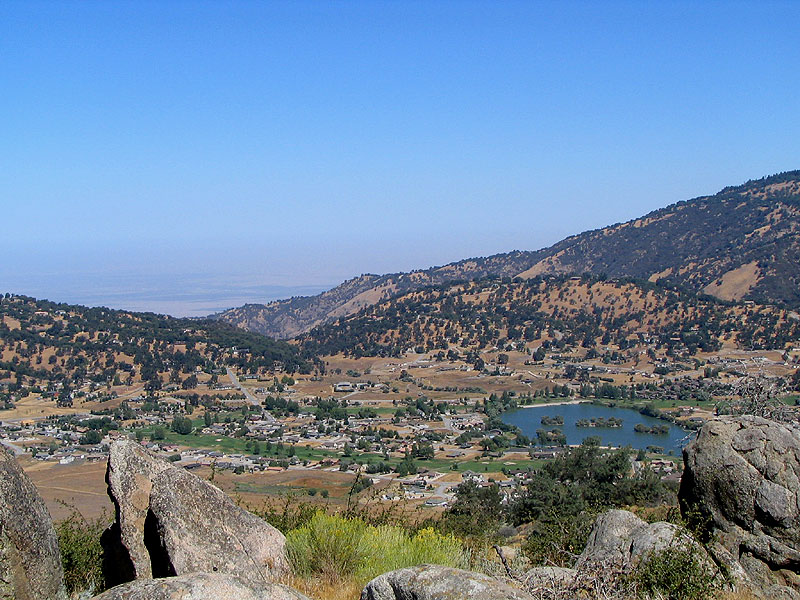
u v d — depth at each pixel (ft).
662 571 24.88
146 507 22.65
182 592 13.98
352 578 25.73
